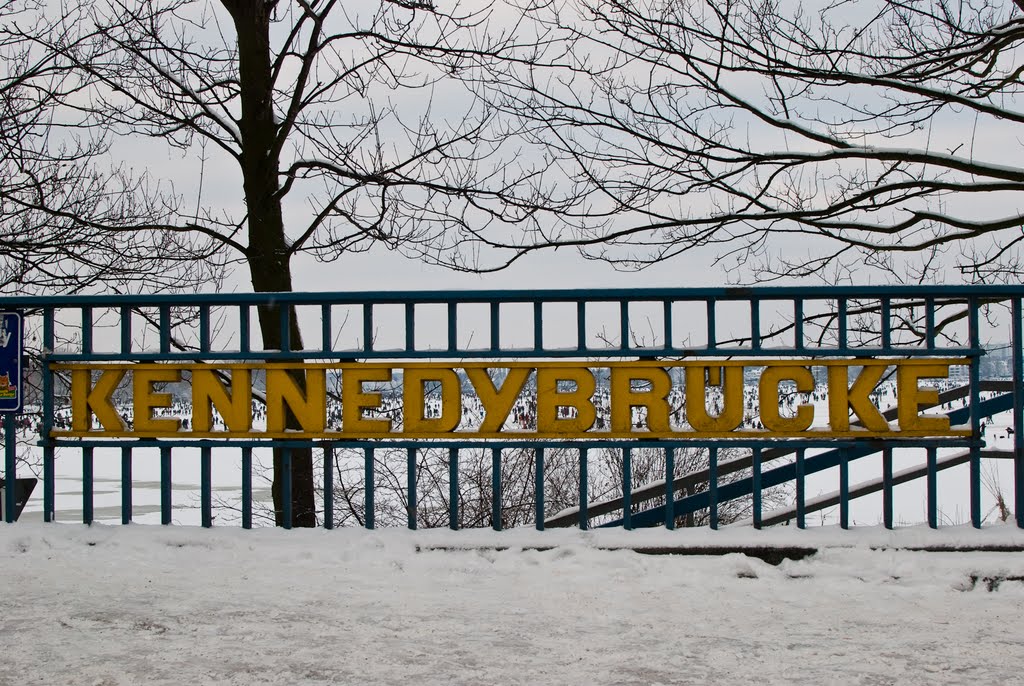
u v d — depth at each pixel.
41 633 5.01
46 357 7.23
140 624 5.18
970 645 4.86
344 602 5.64
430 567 6.34
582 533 6.57
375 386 11.16
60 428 7.29
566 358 6.85
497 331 6.86
